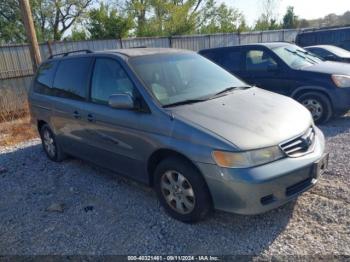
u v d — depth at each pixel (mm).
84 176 4730
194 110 3271
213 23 30250
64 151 5129
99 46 12008
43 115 5250
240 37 17344
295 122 3209
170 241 3020
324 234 2934
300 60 7051
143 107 3432
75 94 4480
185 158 3082
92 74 4223
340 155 4680
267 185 2738
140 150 3482
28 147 6574
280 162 2855
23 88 10766
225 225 3182
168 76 3832
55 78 5004
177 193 3234
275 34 19609
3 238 3305
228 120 3072
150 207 3652
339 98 6160
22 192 4398
